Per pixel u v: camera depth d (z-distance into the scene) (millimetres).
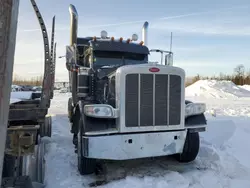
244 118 8266
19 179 2592
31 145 2287
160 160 4461
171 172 3727
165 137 3598
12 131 2260
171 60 5766
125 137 3424
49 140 5707
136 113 3463
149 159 4500
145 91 3502
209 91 22172
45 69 3412
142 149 3482
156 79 3555
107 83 4066
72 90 5418
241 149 4902
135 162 4355
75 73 5312
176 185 3318
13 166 2740
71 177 3680
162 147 3582
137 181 3398
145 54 5496
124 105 3408
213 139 5617
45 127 5695
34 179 3098
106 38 5527
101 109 3404
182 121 3729
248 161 4332
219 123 6980
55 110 11891
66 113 10695
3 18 1334
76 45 4945
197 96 20969
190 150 4105
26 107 3730
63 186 3365
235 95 20906
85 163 3641
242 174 3793
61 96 21312
